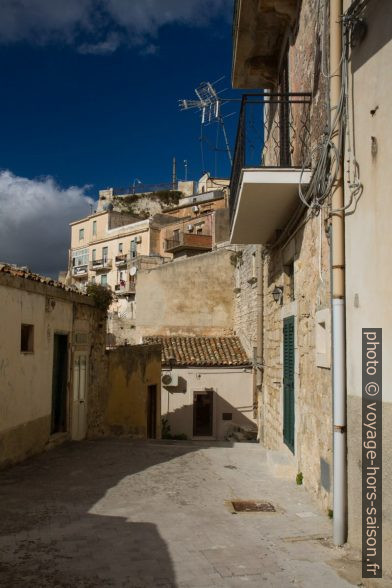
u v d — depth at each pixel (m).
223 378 20.11
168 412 19.73
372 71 4.72
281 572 4.17
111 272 60.78
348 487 4.92
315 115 6.66
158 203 82.12
